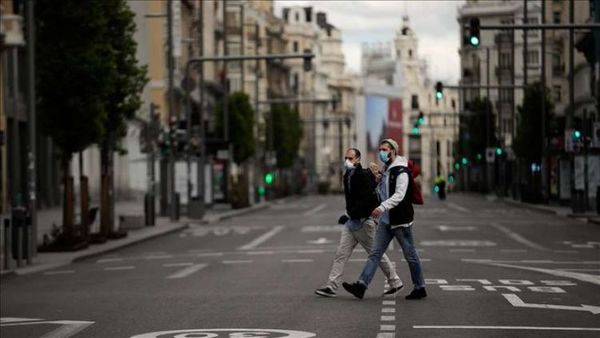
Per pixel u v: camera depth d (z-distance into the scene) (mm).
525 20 90312
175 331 17125
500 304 20312
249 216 73375
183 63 113938
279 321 18141
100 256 37719
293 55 57562
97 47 40094
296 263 31656
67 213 38875
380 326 17344
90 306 21250
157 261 34500
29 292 25031
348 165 21969
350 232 21969
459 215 67750
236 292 23250
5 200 66625
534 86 93938
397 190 21188
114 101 44375
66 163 40188
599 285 24000
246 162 106500
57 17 39500
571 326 17219
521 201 91062
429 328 17031
